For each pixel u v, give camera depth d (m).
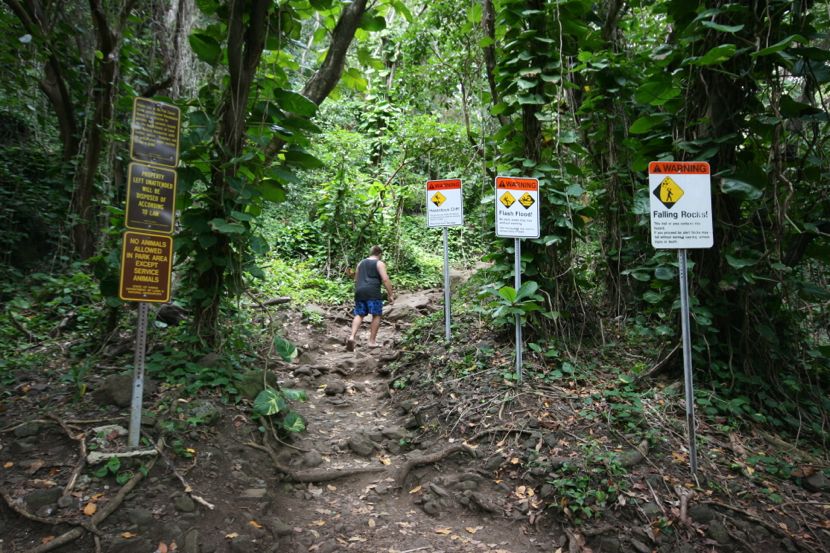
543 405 4.43
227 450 3.69
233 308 5.32
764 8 4.28
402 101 12.17
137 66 8.72
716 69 4.32
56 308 5.92
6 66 7.27
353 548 3.18
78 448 3.28
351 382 6.14
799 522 3.35
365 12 5.60
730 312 4.79
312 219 12.47
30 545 2.67
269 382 4.65
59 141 9.55
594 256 6.95
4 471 3.05
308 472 3.86
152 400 3.91
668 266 4.79
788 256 4.80
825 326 5.27
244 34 4.63
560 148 5.79
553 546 3.21
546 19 5.60
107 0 7.48
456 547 3.21
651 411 4.34
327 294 10.07
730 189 4.30
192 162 4.57
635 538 3.21
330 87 5.62
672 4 4.73
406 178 13.43
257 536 3.09
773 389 4.65
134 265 3.30
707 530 3.27
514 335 5.65
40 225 7.81
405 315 9.08
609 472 3.57
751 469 3.77
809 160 4.47
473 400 4.64
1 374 4.20
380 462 4.25
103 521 2.84
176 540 2.85
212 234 4.55
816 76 4.48
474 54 8.87
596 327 6.02
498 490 3.67
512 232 4.93
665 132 5.10
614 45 7.14
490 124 9.55
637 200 5.15
